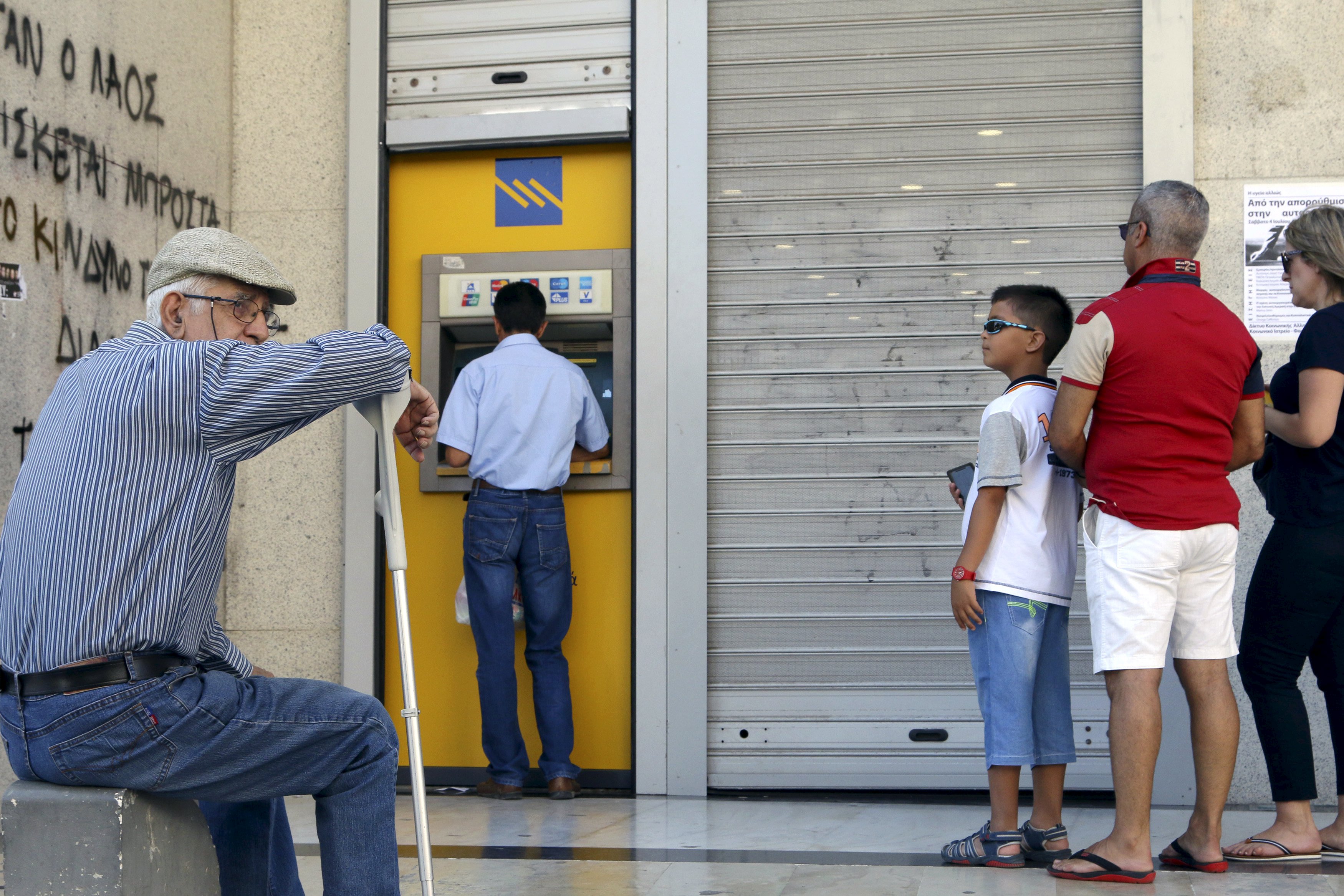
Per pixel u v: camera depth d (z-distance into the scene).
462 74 4.38
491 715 4.00
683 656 4.13
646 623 4.15
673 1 4.26
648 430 4.18
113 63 3.73
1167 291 2.85
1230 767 2.88
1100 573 2.83
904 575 4.14
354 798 1.98
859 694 4.12
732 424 4.23
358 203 4.36
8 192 3.23
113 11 3.73
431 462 4.27
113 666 1.79
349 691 2.03
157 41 3.98
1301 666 3.09
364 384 1.94
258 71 4.50
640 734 4.13
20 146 3.28
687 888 2.76
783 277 4.23
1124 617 2.78
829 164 4.23
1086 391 2.82
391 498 2.09
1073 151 4.12
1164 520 2.77
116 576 1.79
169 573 1.82
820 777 4.11
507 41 4.36
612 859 3.09
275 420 1.87
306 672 4.35
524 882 2.83
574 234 4.34
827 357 4.21
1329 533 3.02
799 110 4.24
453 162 4.42
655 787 4.12
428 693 4.30
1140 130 4.09
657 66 4.25
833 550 4.16
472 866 3.01
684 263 4.21
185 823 1.95
